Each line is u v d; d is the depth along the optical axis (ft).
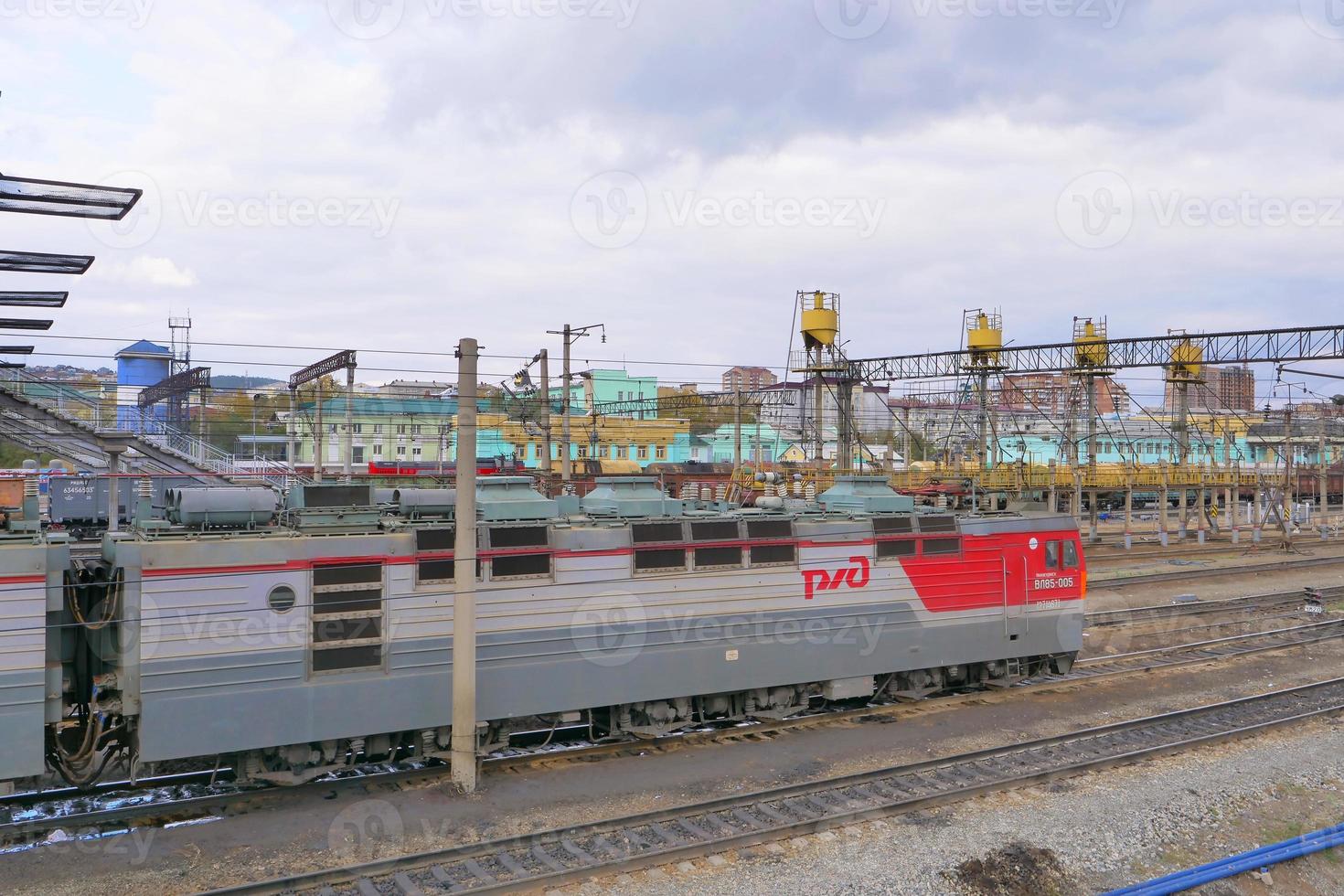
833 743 53.36
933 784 46.52
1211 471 170.60
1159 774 49.24
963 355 141.90
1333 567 135.23
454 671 44.37
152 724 39.73
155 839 39.01
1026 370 138.72
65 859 37.11
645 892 35.88
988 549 62.34
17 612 37.50
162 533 43.19
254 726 41.63
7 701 37.27
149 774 45.96
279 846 38.73
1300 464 238.89
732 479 120.88
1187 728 56.75
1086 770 49.21
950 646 60.64
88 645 41.22
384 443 171.22
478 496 52.19
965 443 184.85
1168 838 42.14
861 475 62.18
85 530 126.21
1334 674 71.87
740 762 50.19
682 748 52.29
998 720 58.34
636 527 50.88
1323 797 47.32
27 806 41.50
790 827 40.60
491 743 47.98
